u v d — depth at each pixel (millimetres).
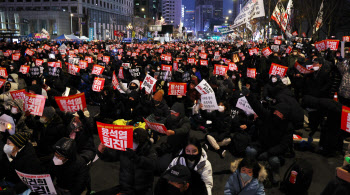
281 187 5473
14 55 18016
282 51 22000
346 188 2926
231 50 32500
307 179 5168
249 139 6820
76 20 108562
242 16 20656
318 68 7531
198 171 4152
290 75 11602
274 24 50125
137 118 8086
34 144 6250
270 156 5664
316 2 38375
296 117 5594
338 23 42094
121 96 8484
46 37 61312
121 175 4082
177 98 10188
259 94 11922
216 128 7113
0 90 9883
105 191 4328
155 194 3715
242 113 7398
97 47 37500
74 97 5512
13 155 4344
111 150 4387
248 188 3932
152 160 4031
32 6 110562
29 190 4250
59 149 3799
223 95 9836
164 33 76500
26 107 5875
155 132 7570
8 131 5617
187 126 5891
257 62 16109
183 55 25094
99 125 4004
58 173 3951
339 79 7746
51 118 5234
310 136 7328
